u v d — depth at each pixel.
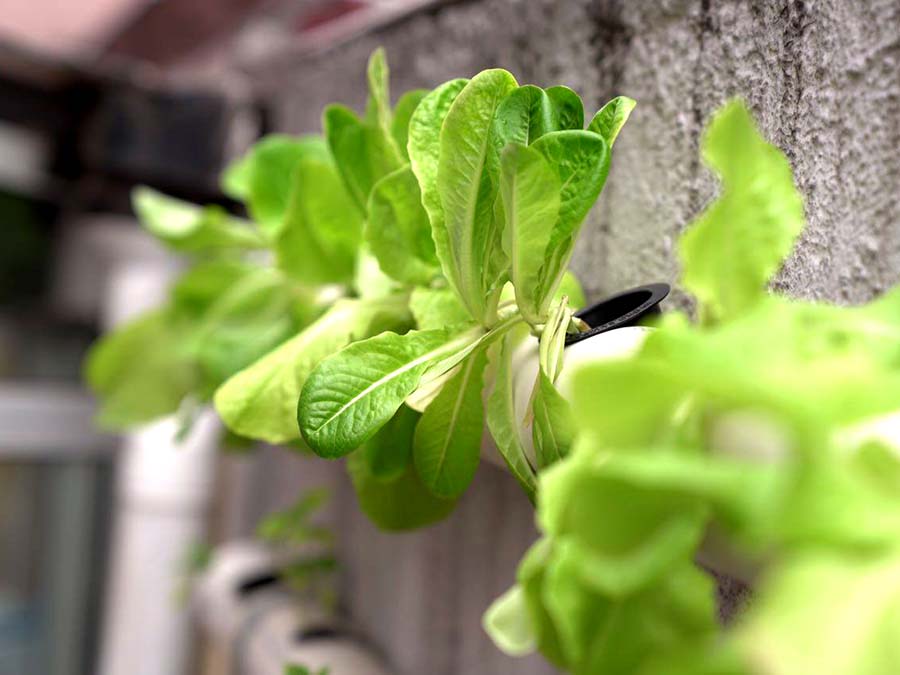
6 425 0.97
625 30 0.41
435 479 0.33
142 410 0.70
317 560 0.71
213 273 0.65
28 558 1.01
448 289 0.36
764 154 0.21
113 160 0.89
